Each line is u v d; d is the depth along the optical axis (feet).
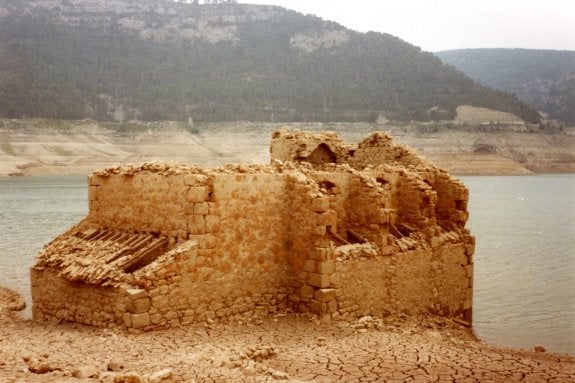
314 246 63.21
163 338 52.75
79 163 505.66
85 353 47.19
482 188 472.44
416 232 77.00
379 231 69.87
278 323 61.46
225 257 60.08
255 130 613.52
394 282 70.95
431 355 47.98
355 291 65.87
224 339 54.08
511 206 328.08
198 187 57.82
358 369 43.57
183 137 593.83
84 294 60.13
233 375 40.01
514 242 186.70
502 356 48.49
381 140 90.48
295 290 64.95
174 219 59.77
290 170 67.82
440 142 627.05
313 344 53.26
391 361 45.83
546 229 224.74
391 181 78.28
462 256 82.58
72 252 65.05
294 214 65.10
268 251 63.93
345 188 72.49
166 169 61.36
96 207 68.44
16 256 141.49
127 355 46.80
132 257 58.85
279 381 38.34
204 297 58.34
